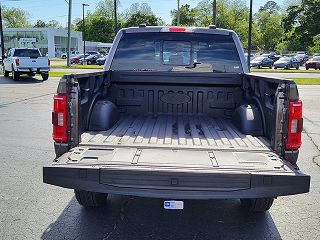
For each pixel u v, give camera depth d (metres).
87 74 4.09
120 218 4.35
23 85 20.70
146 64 5.34
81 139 3.86
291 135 3.48
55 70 35.59
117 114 4.79
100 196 4.49
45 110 12.37
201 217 4.41
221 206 4.72
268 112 4.00
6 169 6.07
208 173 3.15
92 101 4.39
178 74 5.14
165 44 5.31
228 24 91.19
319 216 4.47
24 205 4.68
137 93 5.23
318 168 6.35
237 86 5.19
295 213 4.55
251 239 3.89
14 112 11.91
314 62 44.06
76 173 3.23
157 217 4.39
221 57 5.31
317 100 15.88
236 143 3.85
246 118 4.26
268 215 4.48
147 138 3.99
